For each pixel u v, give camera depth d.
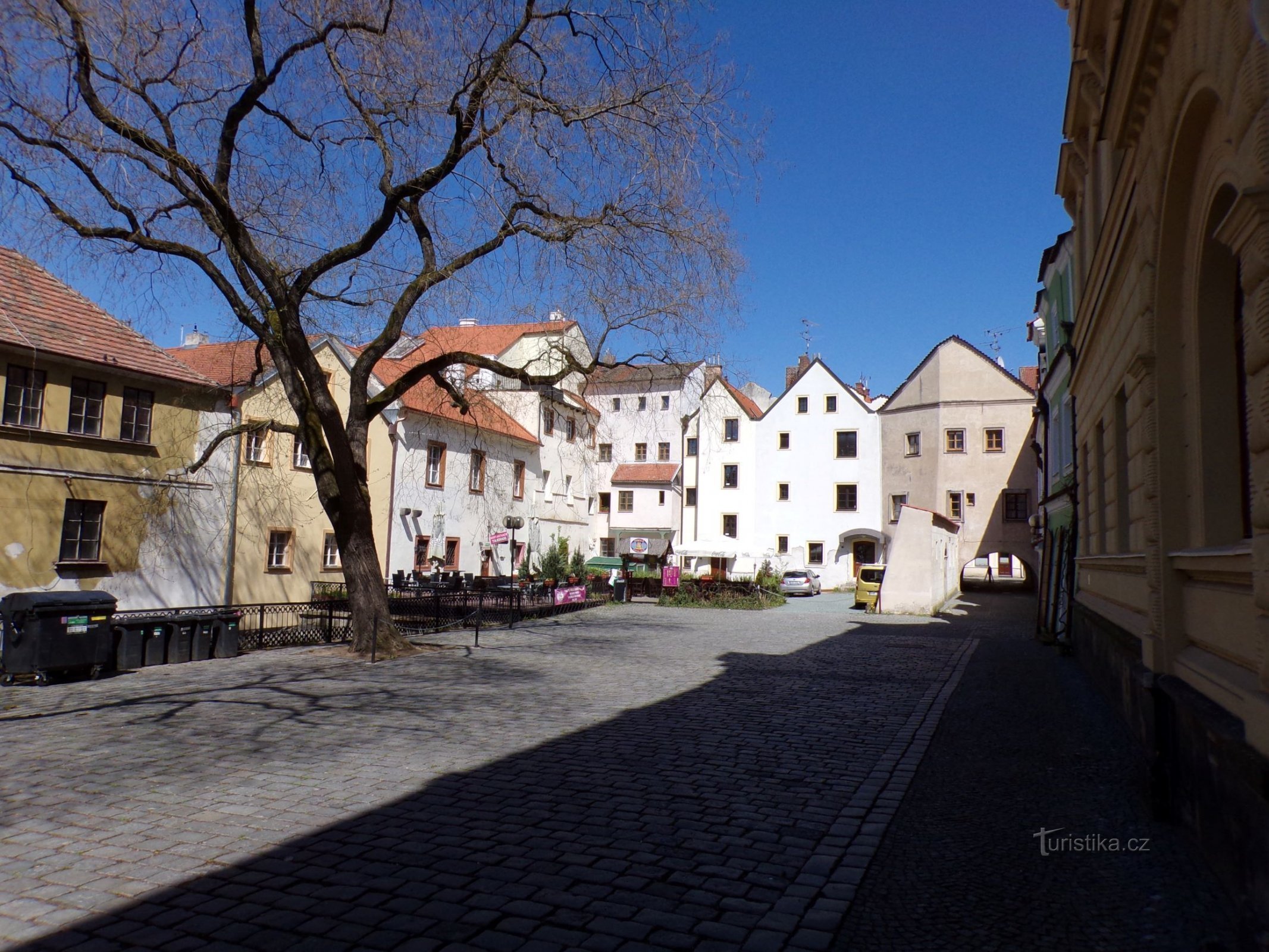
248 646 15.82
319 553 25.06
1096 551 12.55
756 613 27.59
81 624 11.59
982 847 5.20
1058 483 18.64
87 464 17.75
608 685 11.59
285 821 5.59
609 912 4.18
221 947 3.79
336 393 27.83
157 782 6.52
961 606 32.12
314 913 4.16
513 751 7.59
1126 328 8.68
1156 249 6.00
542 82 13.20
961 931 4.02
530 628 20.72
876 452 46.50
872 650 16.53
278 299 13.45
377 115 13.44
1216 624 5.02
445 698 10.39
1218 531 5.28
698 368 16.80
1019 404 41.53
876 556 46.28
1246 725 3.87
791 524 48.06
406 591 25.27
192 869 4.74
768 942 3.87
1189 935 3.93
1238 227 3.71
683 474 50.69
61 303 18.55
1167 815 5.62
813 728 8.74
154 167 12.63
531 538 39.59
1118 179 7.89
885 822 5.62
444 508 32.88
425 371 15.71
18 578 16.36
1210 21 4.29
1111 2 8.12
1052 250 20.05
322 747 7.72
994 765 7.27
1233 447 5.29
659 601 31.22
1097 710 9.85
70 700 10.15
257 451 22.97
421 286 14.95
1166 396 6.08
